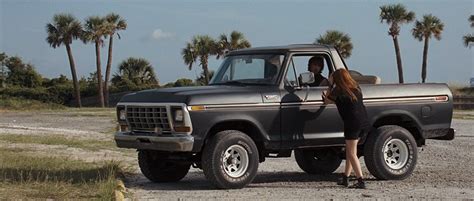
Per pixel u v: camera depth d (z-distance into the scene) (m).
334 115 10.53
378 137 10.76
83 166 12.15
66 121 31.86
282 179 11.41
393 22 59.94
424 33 60.91
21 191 9.07
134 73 67.31
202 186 10.36
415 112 11.16
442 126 11.42
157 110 9.84
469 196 9.12
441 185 10.36
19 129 24.47
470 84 59.91
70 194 8.92
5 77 66.31
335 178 11.54
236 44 60.12
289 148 10.26
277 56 10.50
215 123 9.66
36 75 67.25
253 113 9.93
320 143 10.45
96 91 63.88
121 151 15.88
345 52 57.09
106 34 60.31
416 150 11.03
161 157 10.59
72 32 59.84
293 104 10.24
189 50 60.72
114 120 32.50
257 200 8.76
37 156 13.70
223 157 9.70
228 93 9.83
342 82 9.82
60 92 62.53
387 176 10.84
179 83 61.09
